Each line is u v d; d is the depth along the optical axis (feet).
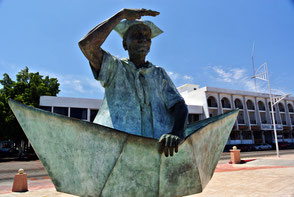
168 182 5.29
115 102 6.38
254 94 122.31
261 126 118.93
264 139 122.93
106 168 4.84
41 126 4.98
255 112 121.70
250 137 119.85
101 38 5.64
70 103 80.84
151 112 6.70
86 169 4.91
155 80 7.05
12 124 72.54
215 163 6.68
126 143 4.77
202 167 5.90
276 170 32.27
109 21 5.68
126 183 4.98
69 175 4.98
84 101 82.84
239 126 113.09
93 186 4.91
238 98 118.83
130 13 5.87
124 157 4.84
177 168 5.31
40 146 5.01
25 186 21.63
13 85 80.28
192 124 8.15
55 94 88.12
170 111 7.09
